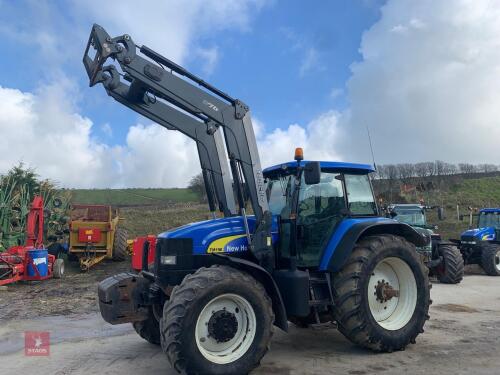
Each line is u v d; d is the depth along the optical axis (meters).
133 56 4.68
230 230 5.00
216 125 5.22
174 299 4.26
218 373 4.24
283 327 4.64
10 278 10.52
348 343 5.68
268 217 5.04
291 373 4.62
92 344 5.85
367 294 5.09
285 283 4.92
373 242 5.29
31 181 16.27
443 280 11.07
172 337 4.14
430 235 10.80
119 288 4.98
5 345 5.85
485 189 33.06
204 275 4.35
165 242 4.81
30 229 11.73
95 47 4.82
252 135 5.13
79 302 8.74
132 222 25.12
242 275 4.51
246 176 5.02
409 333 5.32
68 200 17.33
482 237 13.20
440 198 30.53
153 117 5.46
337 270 5.02
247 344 4.45
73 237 13.88
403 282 5.57
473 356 5.09
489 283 11.16
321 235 5.34
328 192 5.54
